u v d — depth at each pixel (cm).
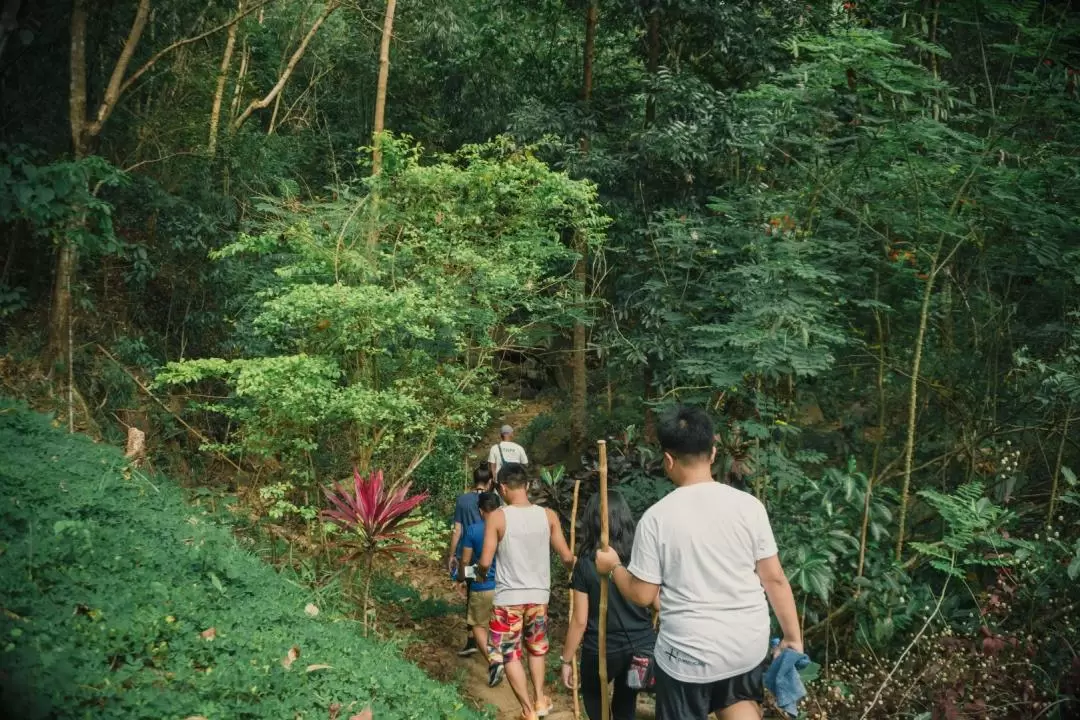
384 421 793
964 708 488
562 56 1523
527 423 1683
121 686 323
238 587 485
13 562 378
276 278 1027
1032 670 511
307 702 369
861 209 707
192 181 1220
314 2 1927
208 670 360
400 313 740
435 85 1861
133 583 412
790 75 685
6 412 665
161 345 1163
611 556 372
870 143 670
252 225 1148
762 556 312
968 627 565
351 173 1844
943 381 721
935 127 636
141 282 1087
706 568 307
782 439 688
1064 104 653
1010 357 708
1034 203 652
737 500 316
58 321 916
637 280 1132
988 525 598
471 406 895
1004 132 647
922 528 735
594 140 1314
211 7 1262
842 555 638
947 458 696
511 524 580
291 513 873
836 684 568
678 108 1168
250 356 1119
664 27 1286
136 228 1160
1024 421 670
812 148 705
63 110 1077
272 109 2019
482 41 1650
